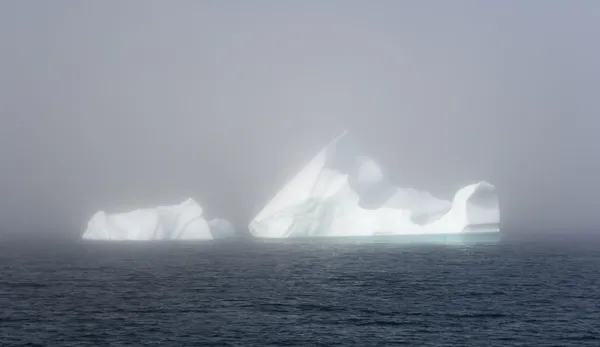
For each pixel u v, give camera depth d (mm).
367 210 111188
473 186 106250
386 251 96938
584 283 62531
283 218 111562
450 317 45531
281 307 49406
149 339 39188
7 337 39656
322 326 42656
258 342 38531
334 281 64188
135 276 69188
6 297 54250
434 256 89062
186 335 40156
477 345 37938
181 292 57031
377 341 38781
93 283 63375
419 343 38344
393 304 50656
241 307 49375
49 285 61938
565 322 43906
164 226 119188
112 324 43188
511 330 41562
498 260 84750
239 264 81125
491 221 108188
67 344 38000
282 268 75875
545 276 67812
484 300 52469
